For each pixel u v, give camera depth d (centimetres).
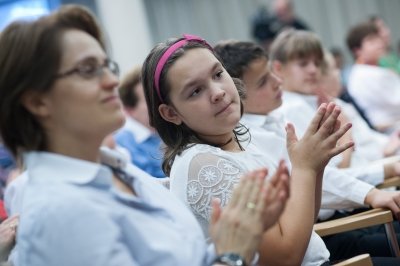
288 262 178
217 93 201
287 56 368
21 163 150
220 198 191
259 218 144
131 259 136
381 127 550
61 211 132
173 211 159
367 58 599
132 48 739
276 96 279
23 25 138
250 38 1024
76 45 140
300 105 347
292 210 179
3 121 141
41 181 139
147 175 171
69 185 138
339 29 1052
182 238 150
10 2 423
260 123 275
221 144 214
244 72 271
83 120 140
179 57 205
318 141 182
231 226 144
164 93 209
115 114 142
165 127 217
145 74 216
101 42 150
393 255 241
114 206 141
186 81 202
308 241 179
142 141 396
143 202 149
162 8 1004
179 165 202
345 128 180
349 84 582
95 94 140
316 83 372
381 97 564
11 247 195
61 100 139
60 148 144
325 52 416
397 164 304
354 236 278
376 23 628
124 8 736
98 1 738
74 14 145
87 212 133
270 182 149
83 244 131
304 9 1051
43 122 143
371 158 429
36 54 136
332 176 271
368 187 264
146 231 144
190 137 213
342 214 296
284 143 268
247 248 142
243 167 203
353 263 199
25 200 139
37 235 131
